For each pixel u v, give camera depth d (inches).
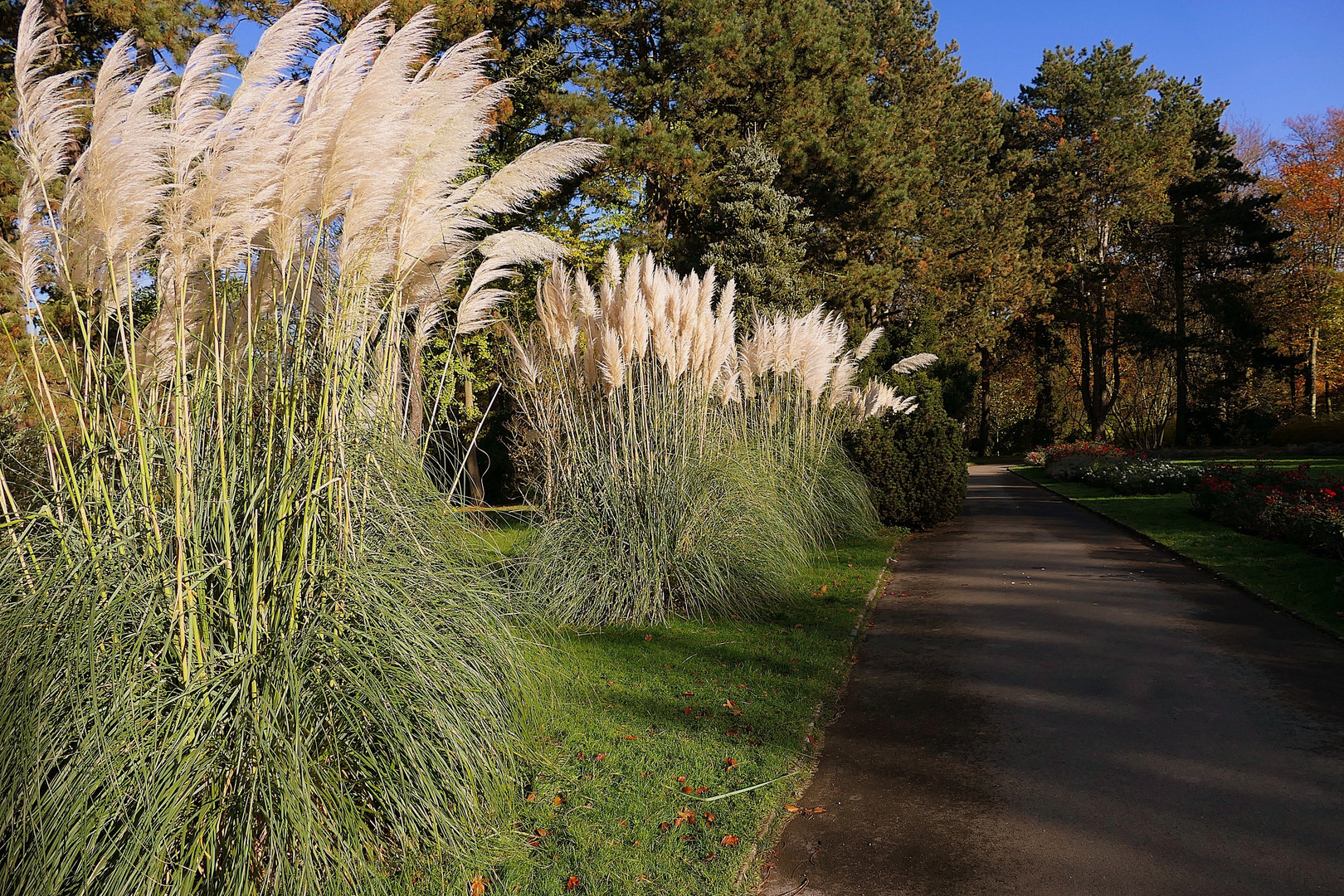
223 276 155.3
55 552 126.2
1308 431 1238.9
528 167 183.3
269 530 128.0
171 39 486.9
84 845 102.0
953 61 1423.5
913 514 502.3
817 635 262.2
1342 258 1408.7
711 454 317.7
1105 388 1606.8
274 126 145.9
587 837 137.8
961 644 256.2
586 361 319.3
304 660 122.2
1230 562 363.6
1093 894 121.1
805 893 124.0
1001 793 154.8
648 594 277.4
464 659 144.5
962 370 1218.0
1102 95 1562.5
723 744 176.2
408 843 121.1
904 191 966.4
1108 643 252.2
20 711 106.7
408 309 188.4
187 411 128.6
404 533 161.5
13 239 142.3
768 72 824.9
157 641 120.8
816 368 426.3
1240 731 181.0
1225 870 126.3
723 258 760.3
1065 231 1582.2
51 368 157.1
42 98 134.8
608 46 825.5
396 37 144.0
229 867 107.0
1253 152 1695.4
